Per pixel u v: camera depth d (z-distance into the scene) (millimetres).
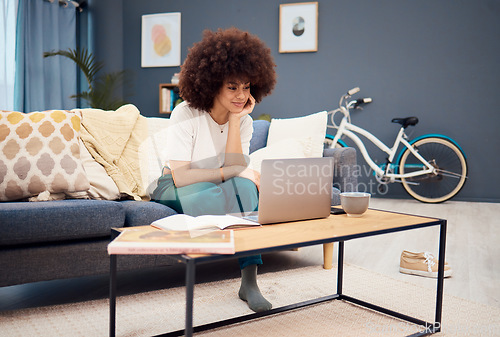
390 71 4734
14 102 4105
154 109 5352
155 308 1580
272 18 4988
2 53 3965
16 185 1710
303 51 4906
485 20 4480
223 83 1604
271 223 1267
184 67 1689
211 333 1371
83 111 2113
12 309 1556
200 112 1738
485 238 2791
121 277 1963
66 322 1438
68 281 1895
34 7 4285
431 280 1955
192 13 5195
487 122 4527
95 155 2012
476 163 4570
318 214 1357
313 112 4938
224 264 2193
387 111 4762
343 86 4852
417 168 4621
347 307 1609
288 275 2004
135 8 5336
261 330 1399
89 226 1552
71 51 4547
